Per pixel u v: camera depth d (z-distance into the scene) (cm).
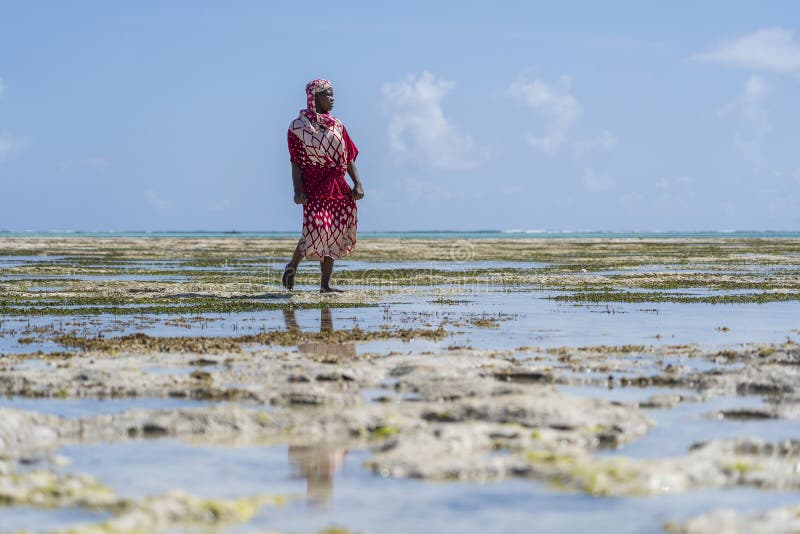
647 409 809
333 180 2016
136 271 3142
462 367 998
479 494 555
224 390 872
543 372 964
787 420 762
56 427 712
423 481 584
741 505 534
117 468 618
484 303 1897
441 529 496
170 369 1016
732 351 1124
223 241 8444
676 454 652
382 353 1145
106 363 1038
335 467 619
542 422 731
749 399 851
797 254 4828
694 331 1394
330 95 1989
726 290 2266
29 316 1625
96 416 739
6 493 545
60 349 1184
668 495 554
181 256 4634
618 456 645
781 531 481
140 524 496
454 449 651
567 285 2467
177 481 588
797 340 1275
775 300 1952
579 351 1157
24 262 3897
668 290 2273
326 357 1091
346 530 492
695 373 975
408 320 1556
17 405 824
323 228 2020
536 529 496
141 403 837
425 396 857
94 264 3709
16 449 668
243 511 523
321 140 1969
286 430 725
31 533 487
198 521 506
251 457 646
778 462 613
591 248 6181
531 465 604
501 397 798
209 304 1839
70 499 543
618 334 1358
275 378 950
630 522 506
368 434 714
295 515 520
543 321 1543
